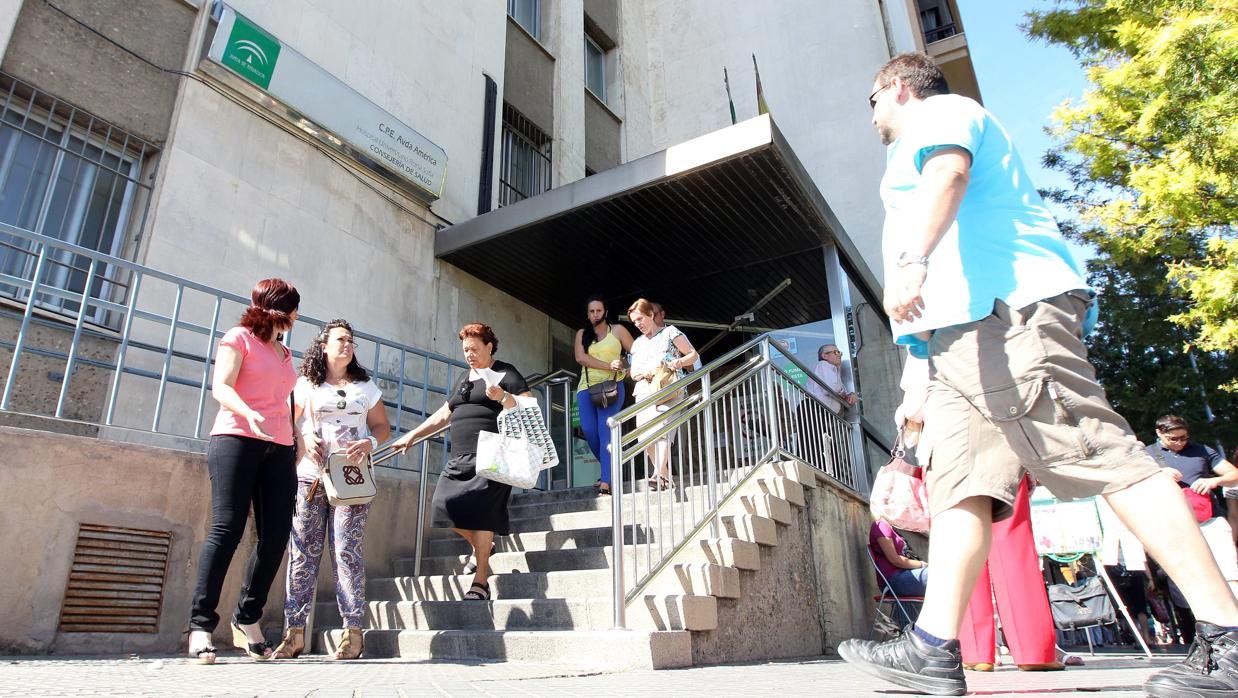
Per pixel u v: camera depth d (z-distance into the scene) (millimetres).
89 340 4953
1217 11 6723
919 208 1696
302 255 6316
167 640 3812
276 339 3551
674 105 13445
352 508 3803
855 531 6102
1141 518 1551
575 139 10891
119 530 3727
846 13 12273
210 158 5781
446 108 8320
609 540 4812
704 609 3656
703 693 1987
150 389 5129
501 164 9344
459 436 4336
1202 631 1499
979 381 1698
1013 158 1872
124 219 5406
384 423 4219
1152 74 7551
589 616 3748
